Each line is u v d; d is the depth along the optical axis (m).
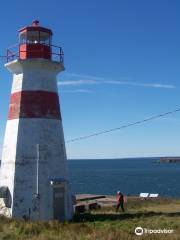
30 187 25.58
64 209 26.28
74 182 115.31
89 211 30.31
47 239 18.33
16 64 26.83
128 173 164.12
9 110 27.67
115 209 31.48
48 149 26.39
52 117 27.00
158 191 84.81
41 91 26.89
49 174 26.05
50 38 27.75
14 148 26.17
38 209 25.36
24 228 21.17
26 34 27.89
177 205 34.72
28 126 26.33
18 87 27.14
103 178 133.12
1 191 25.86
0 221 23.70
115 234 18.56
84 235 18.91
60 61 27.78
